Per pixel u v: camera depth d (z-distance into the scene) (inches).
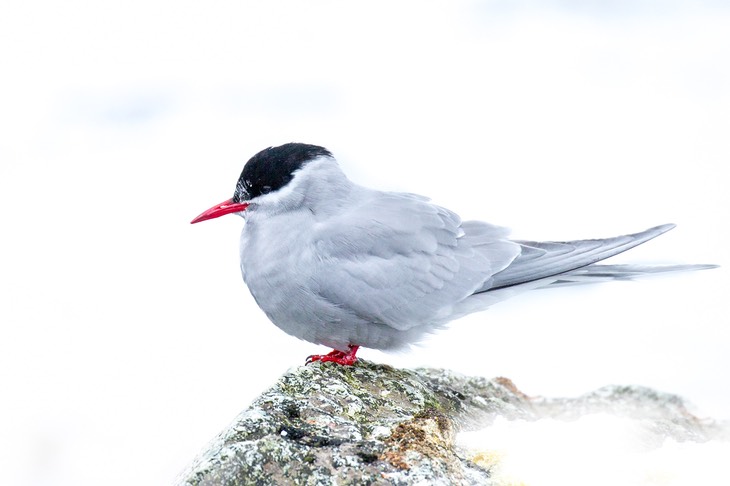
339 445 274.5
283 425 284.7
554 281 402.9
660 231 401.4
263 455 264.2
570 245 405.1
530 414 362.9
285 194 378.0
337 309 371.6
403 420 301.4
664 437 327.6
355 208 384.5
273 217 380.5
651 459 293.3
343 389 318.3
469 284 389.1
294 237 373.1
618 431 320.5
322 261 369.7
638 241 399.5
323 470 262.7
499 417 339.0
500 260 396.2
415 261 378.9
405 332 386.6
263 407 295.3
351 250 372.5
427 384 358.0
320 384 319.9
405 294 376.5
